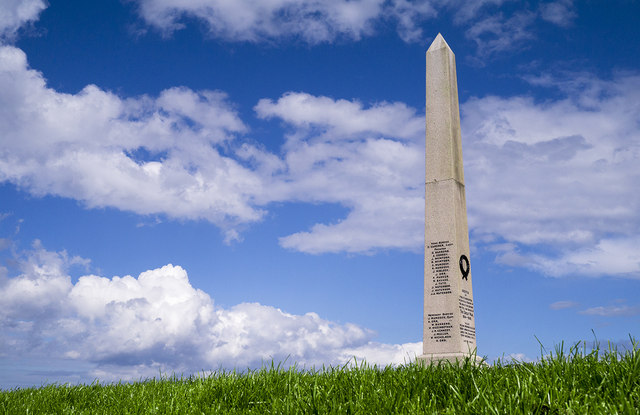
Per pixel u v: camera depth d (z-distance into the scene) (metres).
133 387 8.59
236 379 7.26
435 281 9.77
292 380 6.78
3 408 8.05
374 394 5.42
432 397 5.20
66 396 8.69
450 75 10.77
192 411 6.38
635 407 4.41
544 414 4.62
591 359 5.57
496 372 5.77
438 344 9.48
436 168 10.27
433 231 10.00
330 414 5.21
